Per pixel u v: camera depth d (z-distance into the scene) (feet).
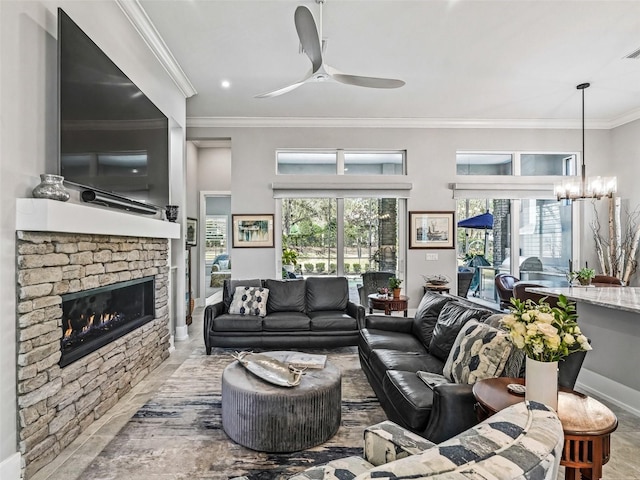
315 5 9.46
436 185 18.95
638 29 10.66
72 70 7.13
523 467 2.26
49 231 6.47
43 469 6.43
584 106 16.83
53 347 6.77
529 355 4.98
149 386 10.23
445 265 18.99
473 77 13.83
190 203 21.90
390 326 11.35
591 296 9.50
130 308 10.78
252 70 13.14
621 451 7.09
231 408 7.40
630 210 18.01
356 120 18.54
